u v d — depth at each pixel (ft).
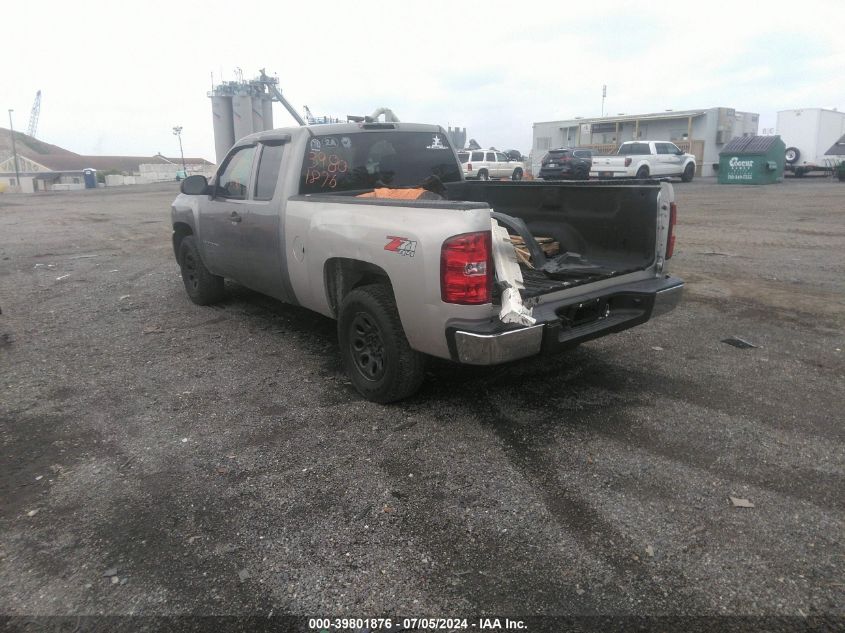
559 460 11.59
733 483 10.74
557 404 13.96
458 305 11.62
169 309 23.15
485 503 10.31
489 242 11.62
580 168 91.81
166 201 90.94
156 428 13.28
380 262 12.85
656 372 15.79
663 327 19.60
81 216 66.85
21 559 9.21
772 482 10.75
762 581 8.44
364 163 17.90
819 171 106.73
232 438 12.75
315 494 10.67
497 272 11.85
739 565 8.75
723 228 41.68
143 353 18.15
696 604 8.07
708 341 18.17
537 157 140.05
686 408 13.66
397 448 12.16
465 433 12.70
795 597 8.16
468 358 11.74
